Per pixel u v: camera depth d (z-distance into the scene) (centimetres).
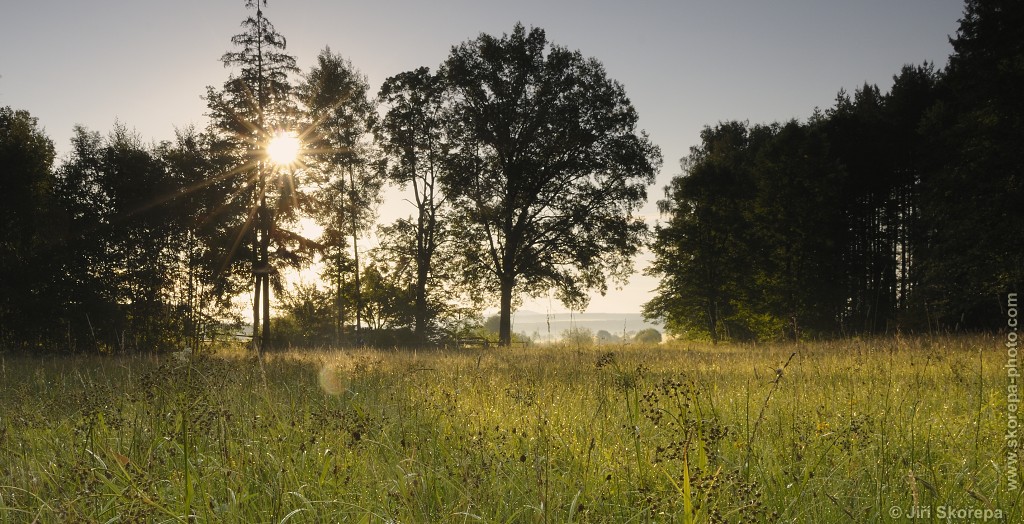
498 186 3928
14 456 504
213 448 495
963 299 2819
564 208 3997
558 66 4022
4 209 3147
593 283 3919
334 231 3791
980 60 2717
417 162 4112
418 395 716
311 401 724
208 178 3584
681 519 356
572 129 3925
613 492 410
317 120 3878
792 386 837
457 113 4062
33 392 842
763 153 4562
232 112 3419
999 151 2609
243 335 3603
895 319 3372
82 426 557
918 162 3875
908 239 4388
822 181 4147
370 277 4566
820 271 4153
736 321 4697
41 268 3284
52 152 3769
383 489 401
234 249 3553
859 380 890
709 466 425
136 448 486
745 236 4675
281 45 3484
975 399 703
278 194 3506
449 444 518
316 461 470
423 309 4128
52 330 3109
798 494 399
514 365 1316
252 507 385
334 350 2359
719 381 978
